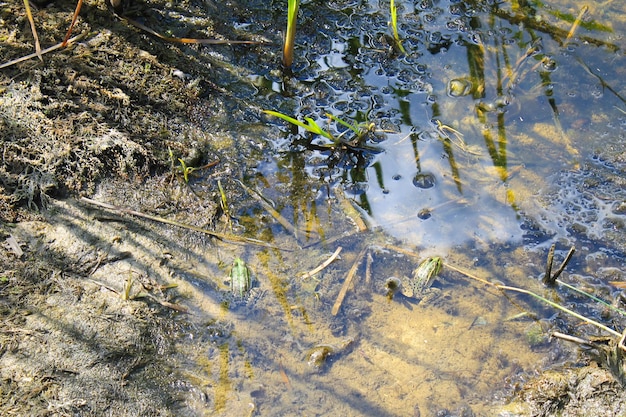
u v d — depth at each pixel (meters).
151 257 3.01
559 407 2.91
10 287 2.93
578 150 3.23
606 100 3.30
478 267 3.07
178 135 3.16
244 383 2.91
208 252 3.04
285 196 3.13
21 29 3.18
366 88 3.29
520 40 3.40
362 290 3.04
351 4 3.44
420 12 3.44
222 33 3.32
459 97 3.29
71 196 3.05
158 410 2.87
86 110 3.12
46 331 2.90
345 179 3.17
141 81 3.19
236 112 3.22
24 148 3.05
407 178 3.17
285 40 3.27
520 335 3.00
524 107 3.29
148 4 3.31
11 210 3.01
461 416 2.92
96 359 2.89
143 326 2.93
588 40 3.40
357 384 2.94
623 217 3.13
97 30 3.22
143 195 3.08
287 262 3.05
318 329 2.99
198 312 2.97
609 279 3.05
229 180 3.13
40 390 2.84
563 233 3.11
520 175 3.19
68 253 2.99
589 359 2.96
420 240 3.10
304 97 3.27
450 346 2.99
